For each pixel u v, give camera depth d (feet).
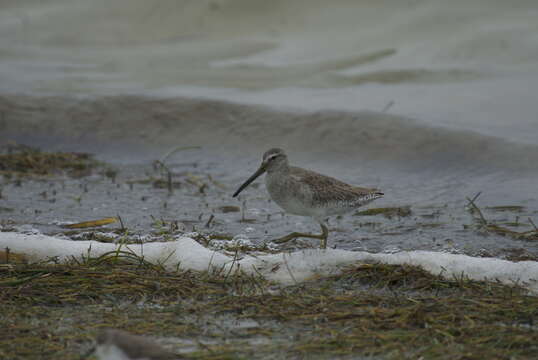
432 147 52.31
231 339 25.23
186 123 60.70
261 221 42.24
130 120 62.13
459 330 25.08
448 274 30.99
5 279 30.01
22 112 64.13
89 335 25.23
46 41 88.17
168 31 88.07
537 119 54.60
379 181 49.26
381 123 55.26
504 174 48.08
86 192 48.65
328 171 51.88
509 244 36.76
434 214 42.34
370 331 25.39
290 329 26.00
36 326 26.18
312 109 58.90
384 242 38.19
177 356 23.09
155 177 52.21
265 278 31.45
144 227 40.93
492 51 68.13
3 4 98.43
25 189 49.26
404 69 67.82
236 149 57.26
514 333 24.85
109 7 92.68
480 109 57.36
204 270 32.42
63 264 32.27
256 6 87.40
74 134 61.87
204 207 45.11
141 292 29.55
